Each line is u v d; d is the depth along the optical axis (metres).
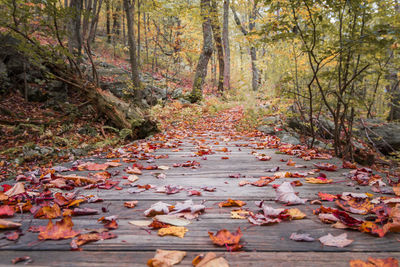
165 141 5.85
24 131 6.39
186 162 3.57
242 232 1.46
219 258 1.14
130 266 1.13
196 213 1.71
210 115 11.34
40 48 6.97
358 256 1.21
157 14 12.20
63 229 1.39
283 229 1.50
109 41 22.33
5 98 7.74
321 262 1.16
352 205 1.80
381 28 3.24
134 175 2.72
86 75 9.78
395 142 7.02
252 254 1.23
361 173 2.67
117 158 3.90
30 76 8.41
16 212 1.72
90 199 1.97
